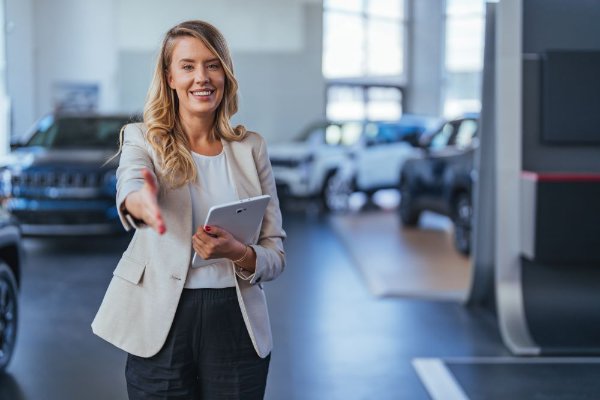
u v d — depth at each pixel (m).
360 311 7.02
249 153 2.57
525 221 6.11
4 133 14.12
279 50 18.92
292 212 15.28
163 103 2.50
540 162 6.36
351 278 8.62
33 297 7.44
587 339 5.90
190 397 2.51
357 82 21.81
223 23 18.58
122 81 17.66
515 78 6.18
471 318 6.79
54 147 10.95
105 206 9.64
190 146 2.55
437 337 6.15
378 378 5.10
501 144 6.20
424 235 12.18
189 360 2.47
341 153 15.39
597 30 6.31
